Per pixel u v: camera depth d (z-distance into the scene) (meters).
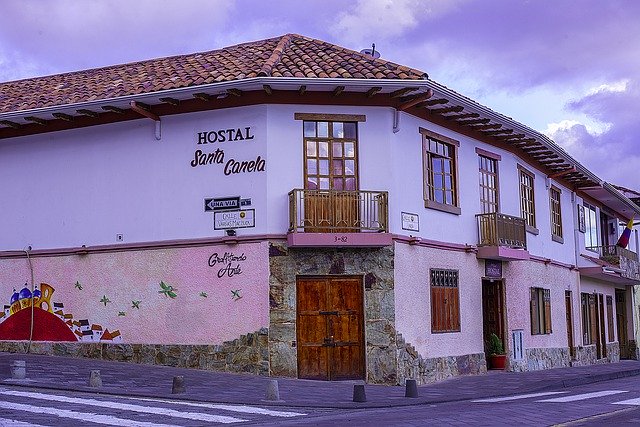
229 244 17.44
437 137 19.89
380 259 17.53
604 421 10.89
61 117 19.09
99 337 18.67
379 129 18.00
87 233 19.12
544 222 26.19
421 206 18.98
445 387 17.14
